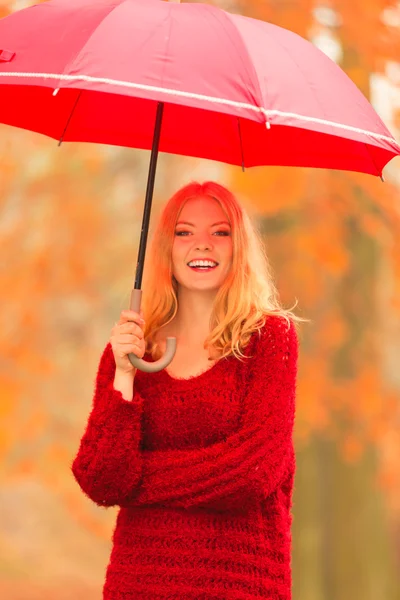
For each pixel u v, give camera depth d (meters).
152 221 14.80
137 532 4.69
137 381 4.84
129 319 4.76
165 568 4.61
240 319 4.84
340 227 12.38
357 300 14.15
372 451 15.49
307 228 12.09
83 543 27.58
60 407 15.16
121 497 4.64
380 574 15.51
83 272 14.68
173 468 4.60
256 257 5.02
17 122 5.66
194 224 5.00
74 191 14.35
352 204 12.00
